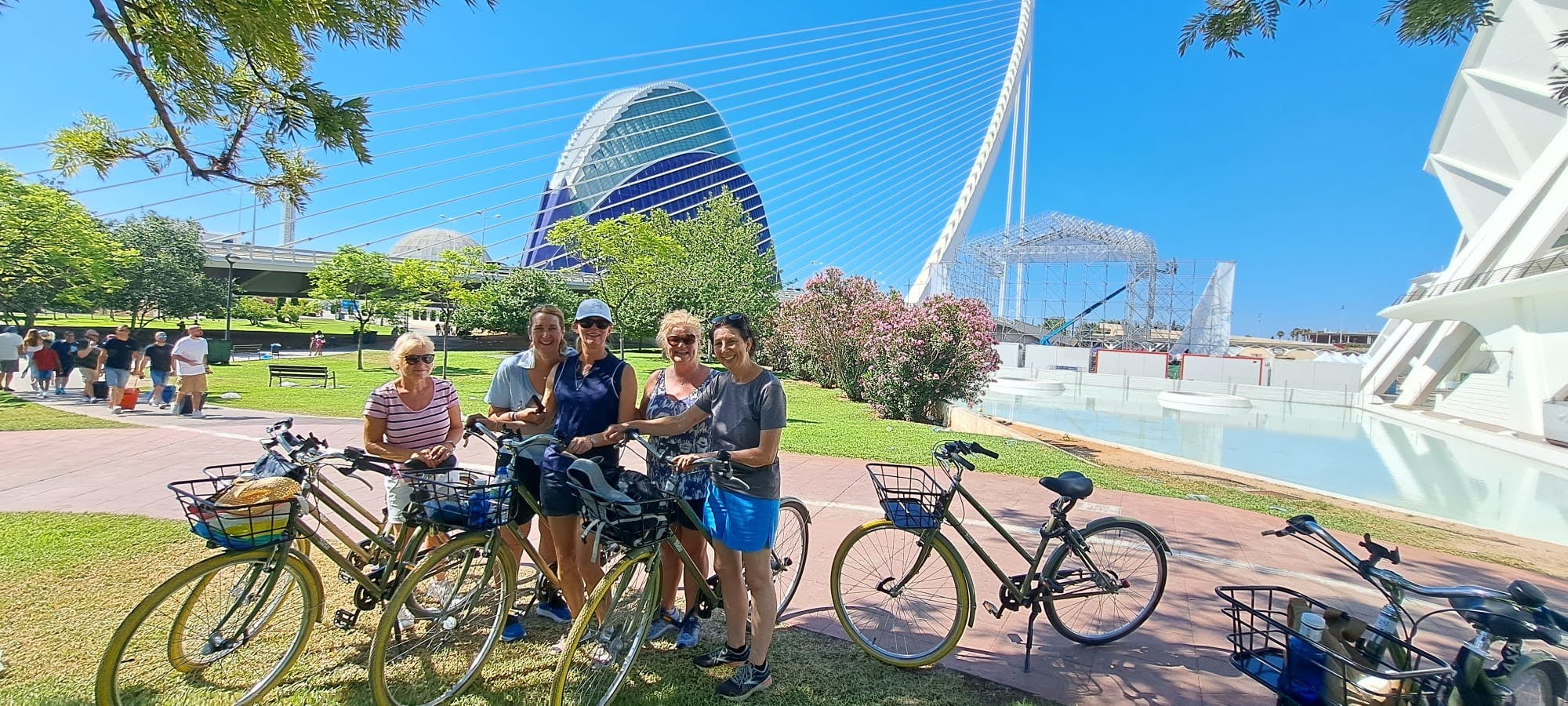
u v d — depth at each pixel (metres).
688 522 3.19
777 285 38.31
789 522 3.85
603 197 62.12
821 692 2.97
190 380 10.59
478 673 3.00
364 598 3.00
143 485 6.02
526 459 3.33
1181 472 9.30
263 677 2.90
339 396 14.30
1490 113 28.06
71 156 2.98
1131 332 45.44
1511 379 19.31
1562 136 22.06
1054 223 46.44
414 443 3.58
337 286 28.06
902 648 3.29
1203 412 21.78
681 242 41.19
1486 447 15.77
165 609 3.37
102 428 9.00
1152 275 44.56
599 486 2.63
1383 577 2.54
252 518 2.51
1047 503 6.42
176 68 2.93
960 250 46.31
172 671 2.88
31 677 2.80
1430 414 22.00
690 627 3.34
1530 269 18.83
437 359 29.12
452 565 3.08
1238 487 8.36
